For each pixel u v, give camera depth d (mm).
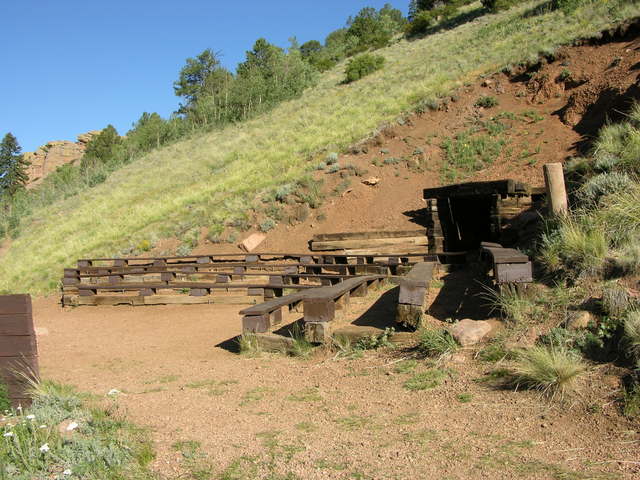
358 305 7723
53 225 26391
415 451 3434
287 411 4434
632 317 4336
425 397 4379
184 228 17578
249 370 5883
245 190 18844
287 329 7211
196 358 6914
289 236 15422
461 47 30016
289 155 21719
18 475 3068
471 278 7996
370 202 15656
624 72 15469
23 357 5008
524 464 3154
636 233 5879
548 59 19094
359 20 60812
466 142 16875
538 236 8258
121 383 5859
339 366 5523
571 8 25969
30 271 19219
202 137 38781
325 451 3531
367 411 4250
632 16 18438
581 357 4328
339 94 32250
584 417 3676
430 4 49281
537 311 5273
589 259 5609
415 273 6781
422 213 14109
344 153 18938
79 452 3377
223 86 49125
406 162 17000
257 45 52531
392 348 5652
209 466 3359
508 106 18203
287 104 37969
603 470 3023
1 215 38219
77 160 90625
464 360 4930
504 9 37875
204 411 4559
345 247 13391
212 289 12688
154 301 12312
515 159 15133
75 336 9469
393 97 24766
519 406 3965
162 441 3826
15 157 85438
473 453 3346
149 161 37156
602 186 7566
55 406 4465
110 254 17938
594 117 15109
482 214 13414
